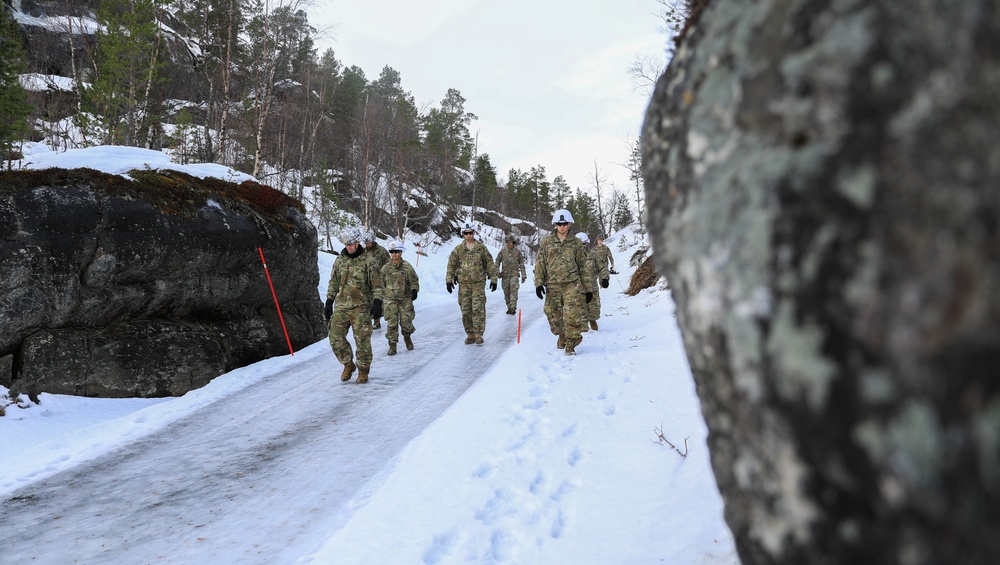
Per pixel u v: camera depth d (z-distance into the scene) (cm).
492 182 5847
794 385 63
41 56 2711
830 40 65
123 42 2019
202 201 895
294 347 998
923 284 51
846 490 59
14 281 654
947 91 54
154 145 2319
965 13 54
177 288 820
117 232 746
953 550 49
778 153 70
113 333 735
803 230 63
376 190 3609
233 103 2423
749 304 70
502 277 1277
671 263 97
